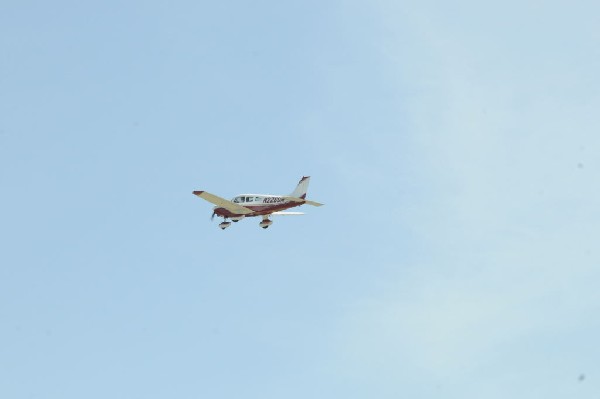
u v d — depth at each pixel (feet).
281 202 360.69
